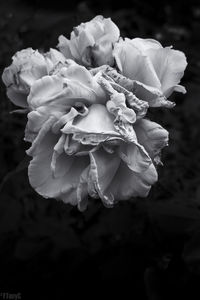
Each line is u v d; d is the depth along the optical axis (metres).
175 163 0.63
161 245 0.50
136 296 0.51
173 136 0.67
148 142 0.38
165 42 0.53
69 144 0.38
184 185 0.58
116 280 0.50
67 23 0.53
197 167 0.63
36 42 0.53
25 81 0.41
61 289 0.52
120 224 0.53
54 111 0.38
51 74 0.39
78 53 0.42
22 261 0.53
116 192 0.40
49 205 0.58
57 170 0.39
